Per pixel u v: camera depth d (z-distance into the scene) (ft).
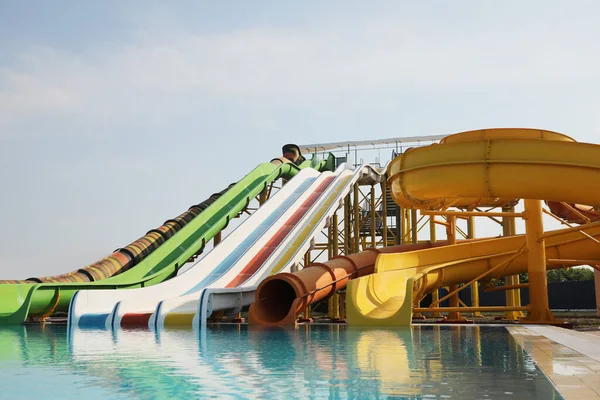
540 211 82.48
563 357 37.50
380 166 149.89
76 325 85.87
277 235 118.21
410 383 28.53
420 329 68.74
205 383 29.25
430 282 89.86
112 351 45.42
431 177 72.90
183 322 81.61
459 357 38.60
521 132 78.07
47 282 99.25
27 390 27.55
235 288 90.74
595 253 92.68
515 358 37.47
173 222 131.34
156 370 34.06
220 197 134.10
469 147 71.00
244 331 68.69
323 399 24.99
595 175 67.67
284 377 30.91
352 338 55.83
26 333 68.23
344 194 127.54
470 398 24.72
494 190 70.74
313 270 88.17
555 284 160.04
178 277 102.83
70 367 35.63
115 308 86.79
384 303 80.53
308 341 52.95
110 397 25.80
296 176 146.72
